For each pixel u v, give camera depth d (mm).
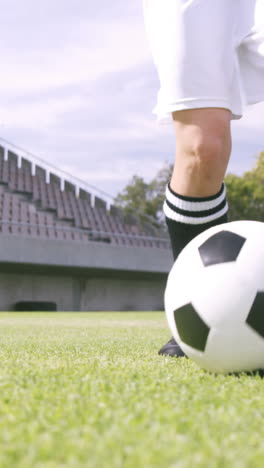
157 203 30125
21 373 1303
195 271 1337
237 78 1619
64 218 19016
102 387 1087
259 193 28172
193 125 1515
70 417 804
